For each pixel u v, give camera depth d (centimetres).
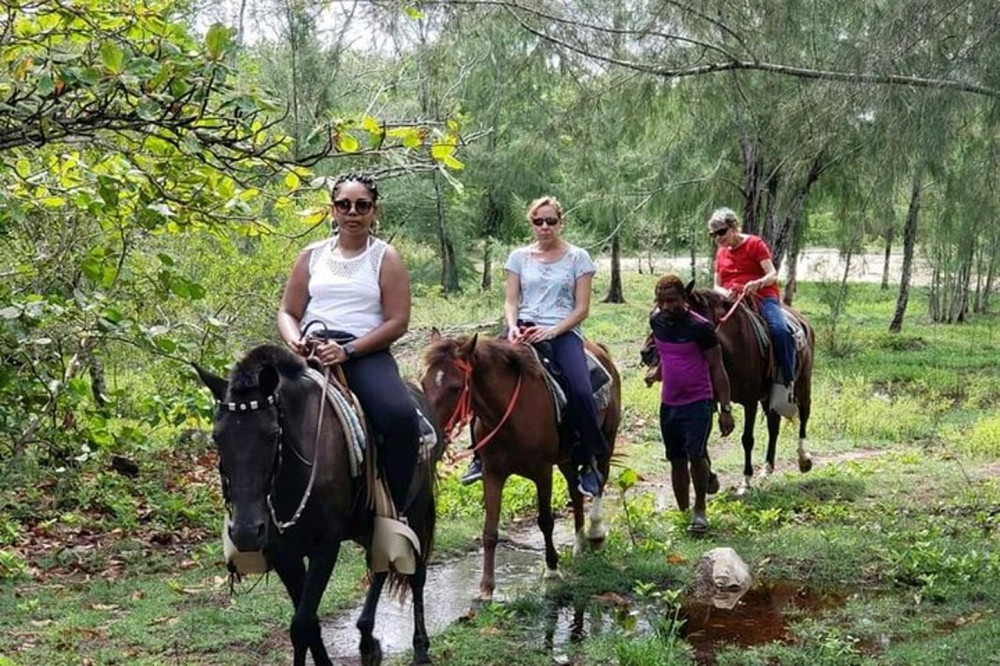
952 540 838
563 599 728
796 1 1087
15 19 525
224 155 553
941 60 948
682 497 912
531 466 732
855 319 3038
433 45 1184
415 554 567
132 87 497
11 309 610
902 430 1463
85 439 743
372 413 534
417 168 540
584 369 759
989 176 1004
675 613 684
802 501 1005
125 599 723
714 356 869
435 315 2433
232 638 648
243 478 459
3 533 850
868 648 626
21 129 511
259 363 483
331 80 1608
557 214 764
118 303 836
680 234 2578
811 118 1032
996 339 2636
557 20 1145
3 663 547
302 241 1268
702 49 1197
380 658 605
